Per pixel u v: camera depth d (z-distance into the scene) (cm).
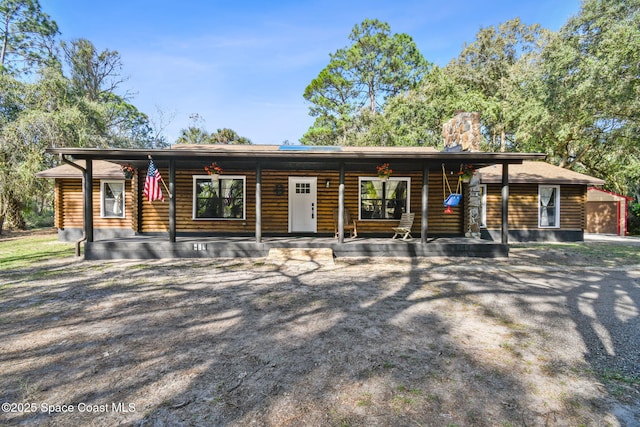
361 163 888
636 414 220
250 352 311
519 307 457
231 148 1128
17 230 1616
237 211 1077
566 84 1244
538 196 1288
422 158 813
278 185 1088
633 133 1427
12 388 249
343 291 536
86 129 1536
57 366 283
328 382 258
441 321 399
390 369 279
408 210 1080
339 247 868
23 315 414
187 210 1063
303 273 673
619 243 1222
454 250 872
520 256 898
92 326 378
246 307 450
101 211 1199
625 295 518
